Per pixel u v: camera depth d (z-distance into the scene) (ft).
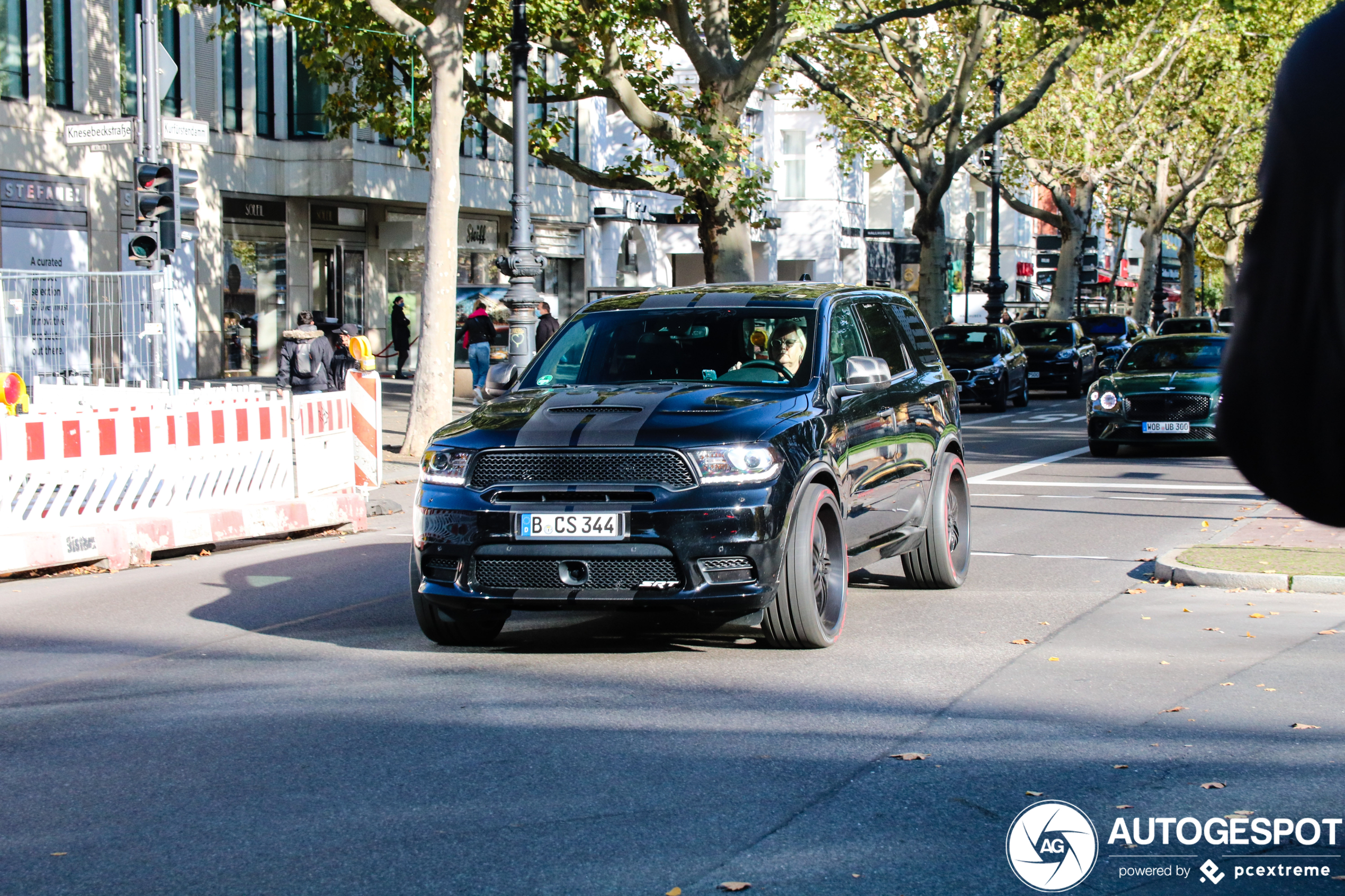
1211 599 29.68
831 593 25.11
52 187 92.68
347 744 19.02
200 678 23.56
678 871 13.79
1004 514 44.78
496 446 23.66
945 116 115.14
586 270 140.77
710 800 16.16
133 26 98.53
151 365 49.93
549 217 134.31
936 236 116.78
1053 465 60.80
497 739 19.13
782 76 118.21
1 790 17.15
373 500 50.85
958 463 32.14
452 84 61.00
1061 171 148.25
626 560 22.86
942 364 33.24
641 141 144.36
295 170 108.58
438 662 24.50
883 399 28.25
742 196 78.84
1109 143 148.05
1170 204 167.53
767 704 20.86
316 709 21.12
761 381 26.18
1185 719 19.56
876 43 119.75
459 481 23.88
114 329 50.37
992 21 120.67
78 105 94.58
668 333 27.48
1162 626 26.73
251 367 107.45
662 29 102.12
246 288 106.73
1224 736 18.63
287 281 109.81
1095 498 48.85
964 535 32.32
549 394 25.84
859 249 179.42
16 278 50.88
